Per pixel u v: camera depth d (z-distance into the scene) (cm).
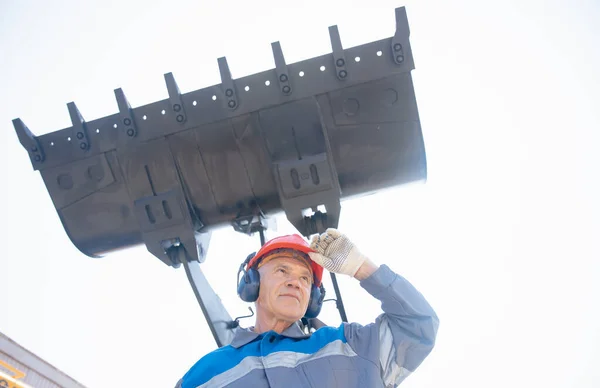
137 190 268
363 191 268
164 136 263
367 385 232
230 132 260
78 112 269
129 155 266
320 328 253
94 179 271
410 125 252
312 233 262
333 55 252
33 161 273
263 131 258
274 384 225
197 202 268
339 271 247
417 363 248
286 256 263
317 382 228
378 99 252
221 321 269
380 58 250
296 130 257
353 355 239
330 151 254
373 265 249
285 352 238
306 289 261
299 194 255
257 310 268
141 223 264
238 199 267
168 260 269
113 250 285
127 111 264
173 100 261
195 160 263
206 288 272
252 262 269
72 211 275
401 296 245
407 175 262
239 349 247
